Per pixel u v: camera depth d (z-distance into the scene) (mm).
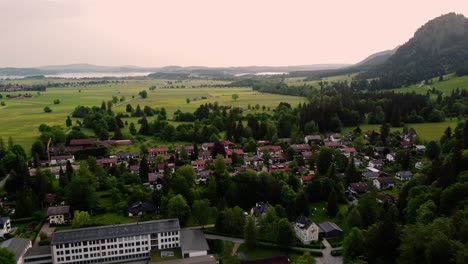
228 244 145500
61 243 136500
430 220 122250
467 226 100062
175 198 166250
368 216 154250
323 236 152875
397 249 107125
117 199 183375
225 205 172625
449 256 90875
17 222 164000
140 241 144750
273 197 180750
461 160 157000
